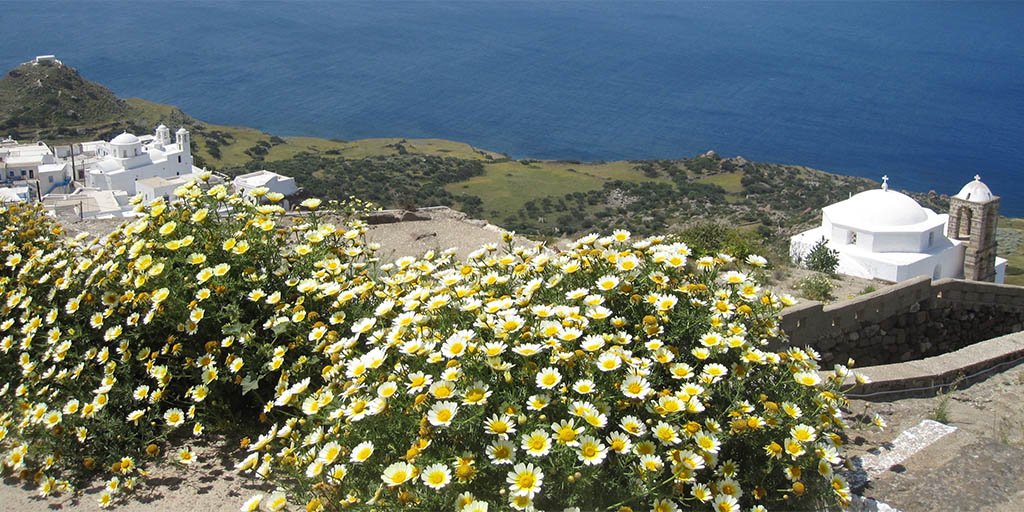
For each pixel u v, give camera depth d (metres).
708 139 133.50
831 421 4.07
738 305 4.32
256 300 4.84
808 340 8.77
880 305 9.45
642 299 4.16
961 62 197.12
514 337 3.79
